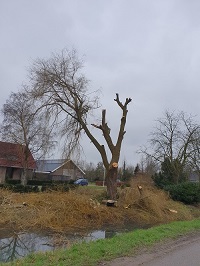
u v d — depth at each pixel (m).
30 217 15.08
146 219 19.08
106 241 10.13
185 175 35.72
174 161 34.78
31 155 45.38
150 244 10.05
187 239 11.68
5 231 13.48
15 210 15.60
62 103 23.00
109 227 16.38
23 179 43.00
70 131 23.33
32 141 42.16
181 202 25.77
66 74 23.02
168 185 28.78
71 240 12.45
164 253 8.96
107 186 22.08
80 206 17.33
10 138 43.78
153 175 33.28
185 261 8.03
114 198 21.56
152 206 20.14
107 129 23.31
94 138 23.12
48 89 22.69
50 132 24.03
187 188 26.38
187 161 35.06
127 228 16.31
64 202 17.20
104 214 17.94
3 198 17.34
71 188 22.42
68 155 23.39
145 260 7.97
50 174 55.78
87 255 8.02
